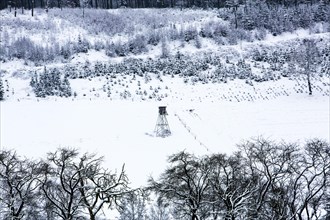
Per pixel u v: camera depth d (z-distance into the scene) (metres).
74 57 66.62
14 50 66.88
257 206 18.66
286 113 43.97
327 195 21.25
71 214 17.52
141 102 50.56
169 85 57.38
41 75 56.69
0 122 40.16
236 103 49.50
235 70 62.50
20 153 30.72
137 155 30.75
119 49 69.50
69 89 53.75
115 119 42.09
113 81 58.00
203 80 58.75
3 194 19.14
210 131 37.84
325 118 41.22
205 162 24.14
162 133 36.41
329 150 26.48
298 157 26.94
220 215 19.53
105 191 17.88
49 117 42.53
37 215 19.69
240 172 22.98
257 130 37.81
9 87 55.12
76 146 32.97
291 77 59.19
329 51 67.25
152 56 68.56
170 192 19.69
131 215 20.27
